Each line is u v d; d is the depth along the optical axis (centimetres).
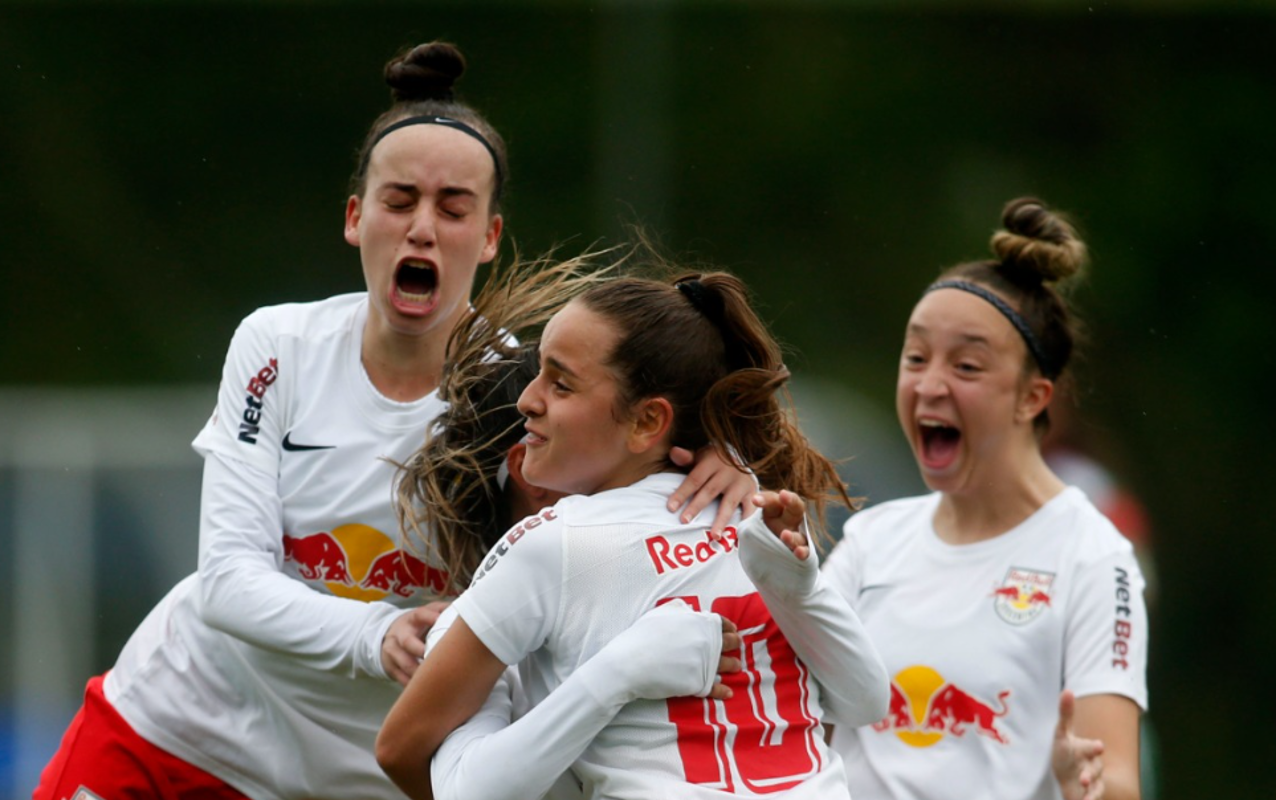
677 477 1128
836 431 4234
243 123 5819
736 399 1130
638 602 1059
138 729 1457
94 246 5616
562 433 1106
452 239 1362
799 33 6131
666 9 5631
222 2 5891
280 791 1439
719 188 6003
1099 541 1488
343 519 1373
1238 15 6050
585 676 1018
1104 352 5606
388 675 1257
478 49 5881
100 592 3350
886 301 5838
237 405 1382
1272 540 5188
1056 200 5897
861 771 1482
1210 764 4162
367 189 1380
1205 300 5678
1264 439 5456
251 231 5688
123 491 3425
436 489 1310
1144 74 6069
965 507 1548
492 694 1111
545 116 5834
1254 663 4794
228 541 1340
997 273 1580
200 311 5569
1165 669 4731
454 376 1310
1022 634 1463
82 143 5741
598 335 1105
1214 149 5916
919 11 6156
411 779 1095
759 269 5878
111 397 4091
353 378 1387
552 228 5666
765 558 1047
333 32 5897
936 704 1471
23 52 5816
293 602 1300
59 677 3256
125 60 5828
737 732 1048
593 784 1055
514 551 1069
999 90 6103
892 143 6056
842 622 1091
